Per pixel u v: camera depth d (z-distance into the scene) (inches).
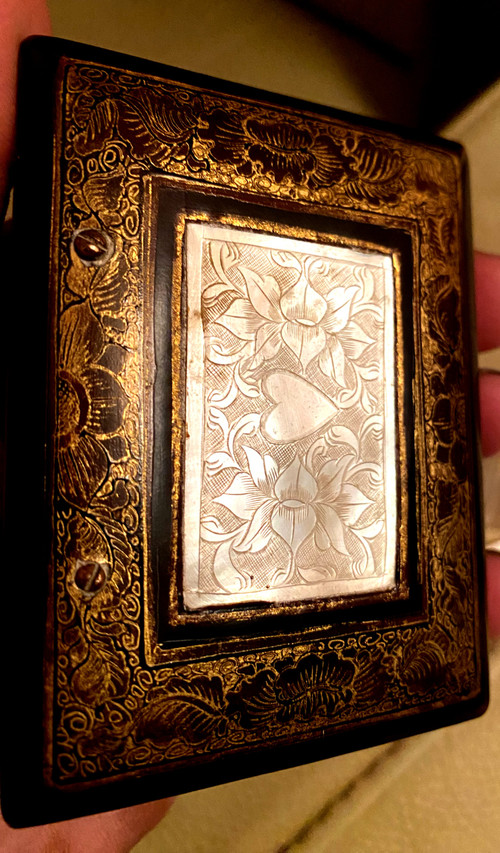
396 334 3.9
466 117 5.7
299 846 4.9
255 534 3.6
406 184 4.0
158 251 3.5
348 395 3.8
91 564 3.2
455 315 4.1
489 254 5.3
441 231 4.1
